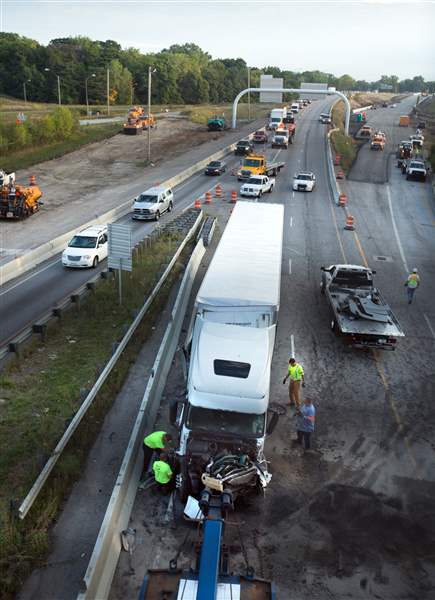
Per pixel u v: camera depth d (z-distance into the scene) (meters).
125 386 15.88
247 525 10.85
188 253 28.98
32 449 12.83
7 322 20.36
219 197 45.41
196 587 7.59
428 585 9.71
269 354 13.00
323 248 31.91
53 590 9.13
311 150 72.44
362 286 22.25
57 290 24.31
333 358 18.39
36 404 14.84
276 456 13.13
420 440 14.14
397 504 11.70
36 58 139.00
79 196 46.06
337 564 10.04
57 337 19.25
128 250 21.19
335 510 11.42
